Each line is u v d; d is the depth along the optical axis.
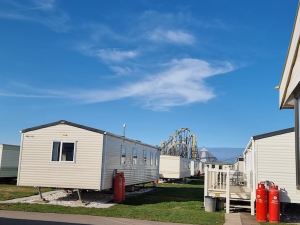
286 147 15.11
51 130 17.58
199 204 18.00
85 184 17.03
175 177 36.09
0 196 18.56
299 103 5.16
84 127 17.33
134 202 18.19
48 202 16.84
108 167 17.81
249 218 13.99
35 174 17.42
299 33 4.62
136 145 22.86
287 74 5.43
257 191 13.67
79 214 13.42
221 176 16.27
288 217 14.55
